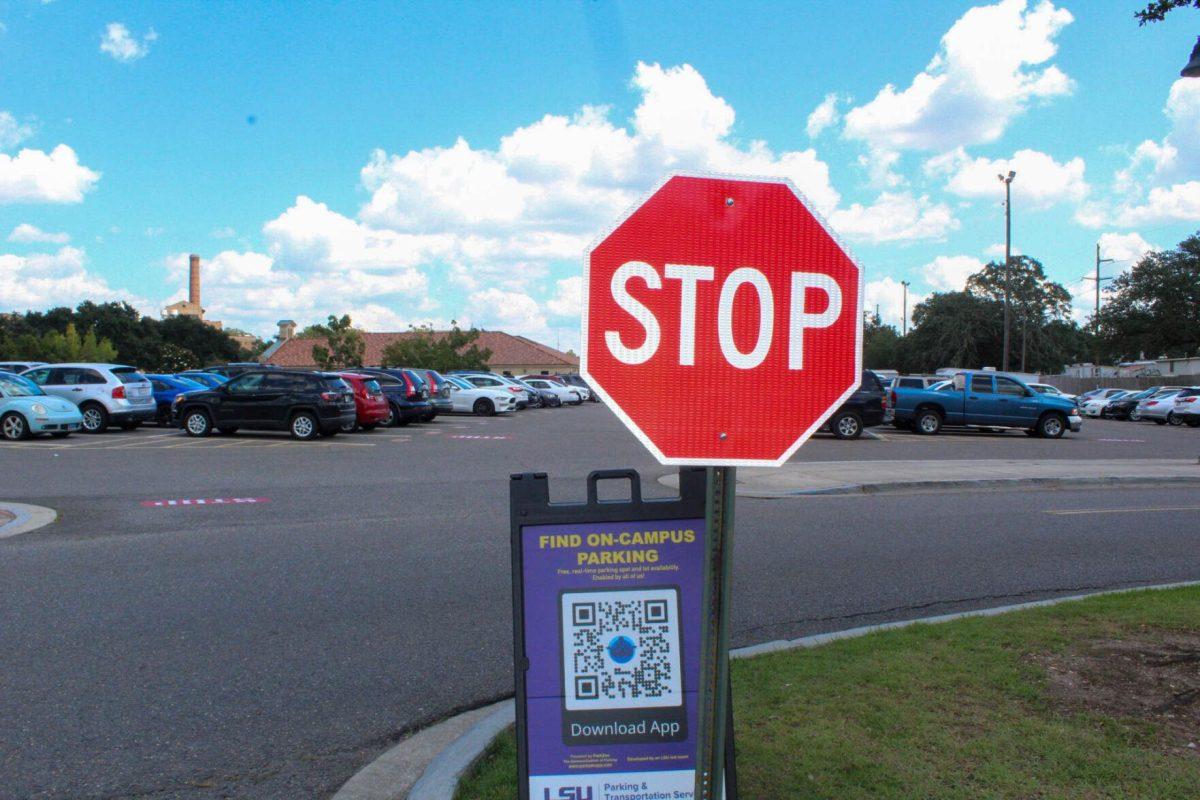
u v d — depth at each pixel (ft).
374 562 25.90
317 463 51.57
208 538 29.22
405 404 86.69
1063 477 46.68
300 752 14.07
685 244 7.59
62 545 28.02
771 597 22.98
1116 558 28.07
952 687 15.03
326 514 34.01
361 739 14.56
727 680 8.98
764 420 7.64
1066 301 221.25
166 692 16.26
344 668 17.57
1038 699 14.44
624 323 7.57
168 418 80.59
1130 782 11.65
